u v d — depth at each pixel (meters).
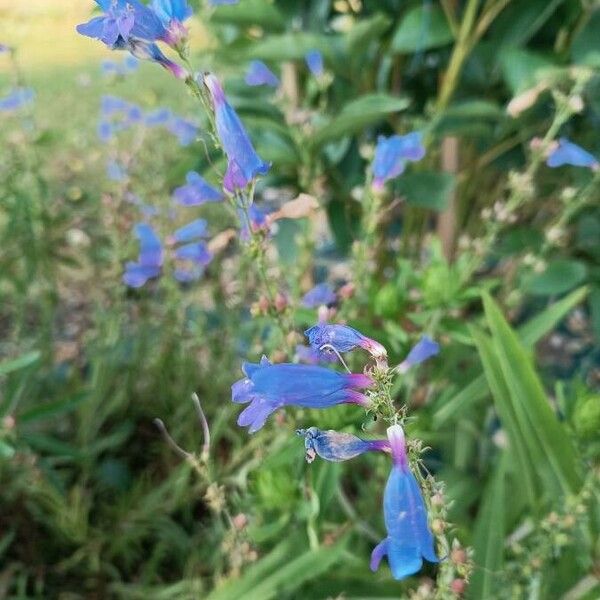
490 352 0.21
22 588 0.28
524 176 0.26
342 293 0.22
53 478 0.29
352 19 0.35
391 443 0.13
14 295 0.37
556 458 0.20
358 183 0.35
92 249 0.39
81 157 0.51
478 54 0.32
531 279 0.29
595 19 0.30
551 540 0.19
